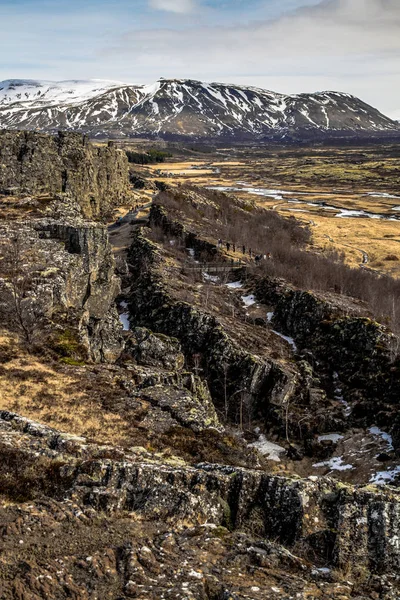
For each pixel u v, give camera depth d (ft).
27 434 101.30
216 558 74.13
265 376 254.88
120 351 220.23
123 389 158.20
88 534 74.18
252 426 243.81
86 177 492.54
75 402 140.87
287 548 82.12
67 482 87.10
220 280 410.72
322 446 220.23
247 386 251.19
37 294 196.95
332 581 74.02
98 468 89.71
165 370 197.36
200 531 80.12
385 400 241.35
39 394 141.79
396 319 321.93
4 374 150.92
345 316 313.94
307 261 447.01
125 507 84.58
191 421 143.95
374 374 260.21
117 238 489.26
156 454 104.99
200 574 69.21
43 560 66.64
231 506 89.20
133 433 128.36
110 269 265.95
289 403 248.73
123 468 89.56
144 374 173.58
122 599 62.75
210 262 436.35
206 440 137.18
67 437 101.96
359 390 259.39
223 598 65.57
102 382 159.22
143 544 73.92
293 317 332.80
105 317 241.35
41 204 350.64
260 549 78.23
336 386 272.92
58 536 72.38
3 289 195.00
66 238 261.03
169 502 85.05
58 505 78.79
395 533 82.79
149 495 86.02
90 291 245.45
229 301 366.22
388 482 186.39
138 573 67.10
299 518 85.51
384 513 84.89
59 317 199.52
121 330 243.60
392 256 547.08
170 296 322.75
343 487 89.76
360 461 205.77
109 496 83.56
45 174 425.28
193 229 501.56
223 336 276.62
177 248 469.57
